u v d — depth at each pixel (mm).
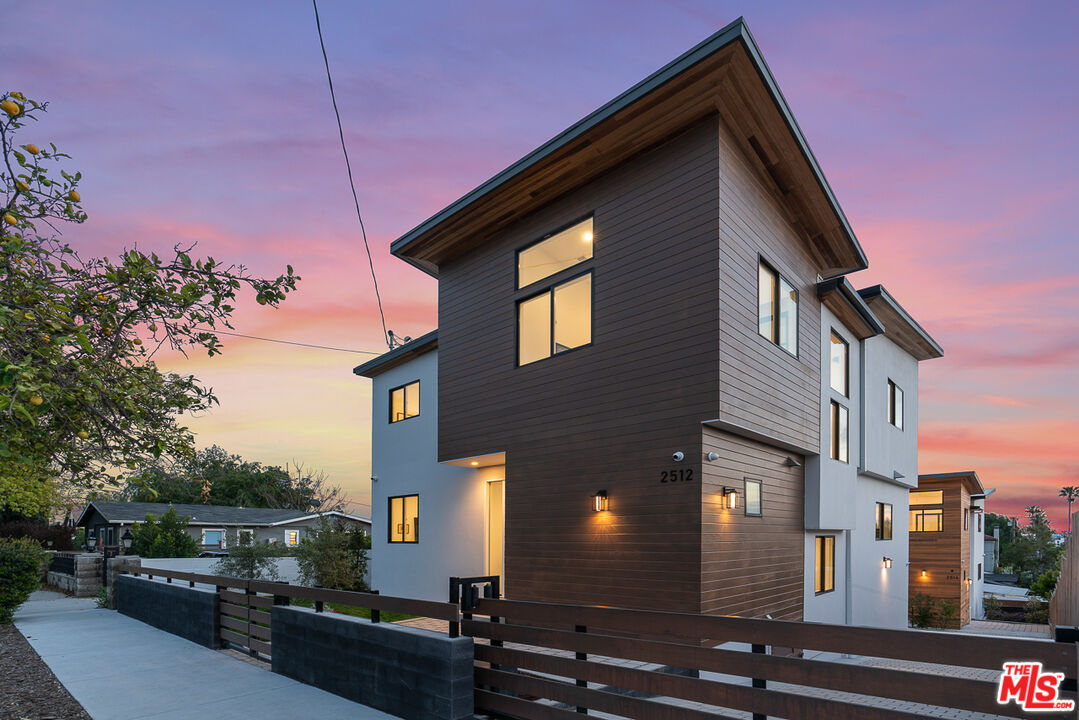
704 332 7742
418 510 14039
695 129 8211
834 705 3496
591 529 8750
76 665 7410
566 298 9656
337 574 15016
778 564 9609
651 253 8500
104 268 3486
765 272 9320
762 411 8711
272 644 7164
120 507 29125
